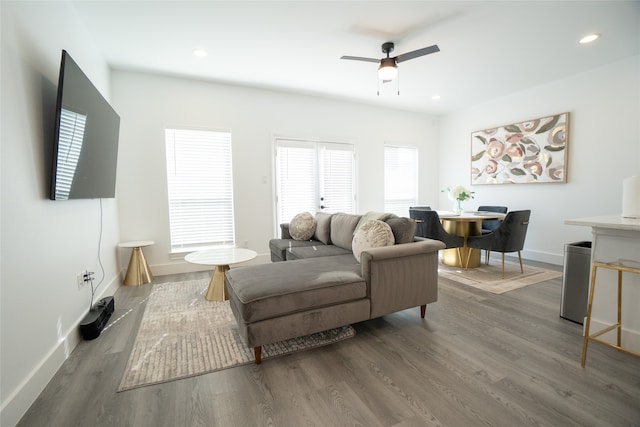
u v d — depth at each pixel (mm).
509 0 2297
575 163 3898
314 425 1332
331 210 4980
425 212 3754
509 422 1323
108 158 2674
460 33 2781
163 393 1558
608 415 1356
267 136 4371
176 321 2439
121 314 2582
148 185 3715
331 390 1570
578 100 3822
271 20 2537
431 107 5367
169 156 3826
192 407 1454
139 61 3307
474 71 3688
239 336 2180
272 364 1824
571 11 2441
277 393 1555
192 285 3391
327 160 4887
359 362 1831
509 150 4633
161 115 3738
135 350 1985
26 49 1671
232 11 2400
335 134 4918
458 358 1854
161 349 1996
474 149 5211
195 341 2107
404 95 4648
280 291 1842
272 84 4098
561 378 1634
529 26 2664
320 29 2689
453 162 5695
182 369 1767
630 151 3422
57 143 1738
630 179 1907
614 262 1763
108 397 1525
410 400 1482
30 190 1615
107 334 2215
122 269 3580
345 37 2834
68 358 1887
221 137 4094
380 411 1409
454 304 2750
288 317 1866
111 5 2307
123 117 3564
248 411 1425
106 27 2617
